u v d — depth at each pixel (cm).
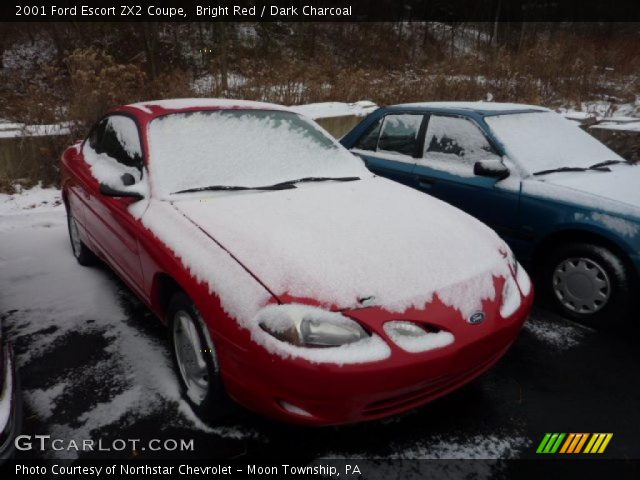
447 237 234
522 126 385
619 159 386
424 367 182
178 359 239
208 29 1741
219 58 1300
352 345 178
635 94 1160
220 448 211
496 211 352
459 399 247
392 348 179
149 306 265
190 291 205
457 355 189
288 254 202
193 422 226
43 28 1619
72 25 1491
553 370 271
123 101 707
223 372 197
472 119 383
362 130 466
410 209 261
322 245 212
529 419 233
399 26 2303
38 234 484
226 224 226
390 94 1053
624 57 1426
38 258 423
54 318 320
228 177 274
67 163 387
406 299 190
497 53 1283
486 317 201
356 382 174
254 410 196
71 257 427
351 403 179
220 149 287
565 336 305
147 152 271
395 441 218
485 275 216
